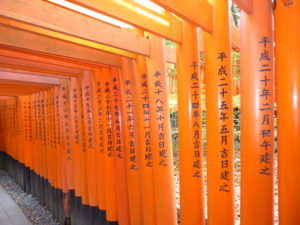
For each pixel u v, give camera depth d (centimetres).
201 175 303
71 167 596
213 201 277
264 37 231
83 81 495
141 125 354
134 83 379
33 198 872
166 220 333
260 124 237
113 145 441
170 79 609
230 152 269
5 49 327
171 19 275
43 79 577
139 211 395
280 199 233
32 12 209
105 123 443
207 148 280
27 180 916
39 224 692
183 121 301
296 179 223
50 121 690
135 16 231
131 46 290
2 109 1241
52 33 262
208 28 256
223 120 266
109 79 436
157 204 338
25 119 886
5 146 1274
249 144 243
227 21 260
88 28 243
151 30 249
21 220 708
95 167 501
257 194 241
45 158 754
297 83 218
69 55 331
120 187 423
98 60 364
